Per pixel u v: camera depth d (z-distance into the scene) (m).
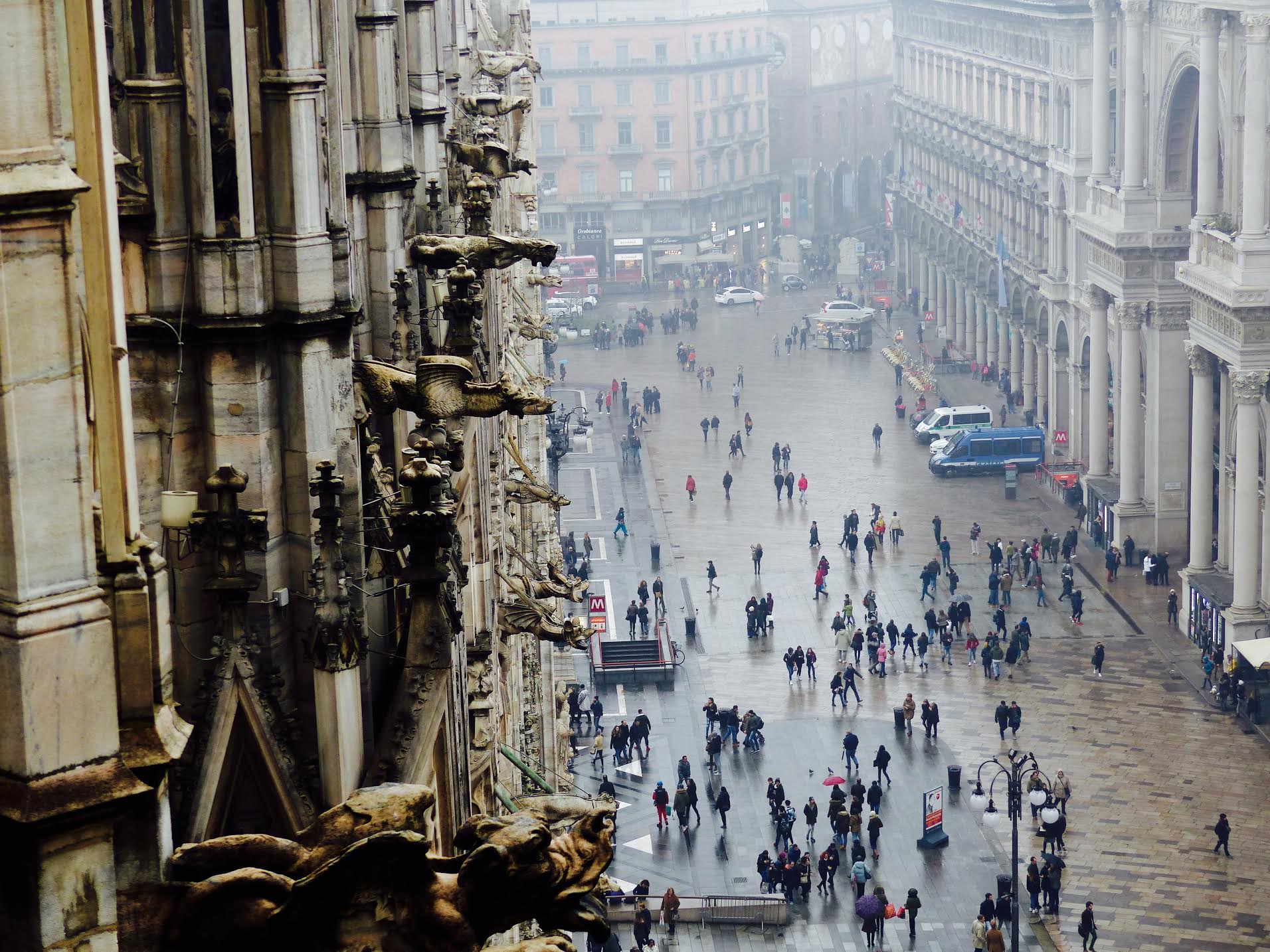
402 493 18.69
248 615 17.66
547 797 13.46
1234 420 103.31
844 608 103.50
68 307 9.18
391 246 23.06
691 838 81.62
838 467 144.38
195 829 16.52
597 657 102.88
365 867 10.08
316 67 17.62
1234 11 100.50
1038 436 139.62
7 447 9.07
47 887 9.28
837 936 72.50
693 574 120.38
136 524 10.49
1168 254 115.31
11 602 9.16
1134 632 106.19
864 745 91.44
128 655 10.18
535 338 68.69
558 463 132.12
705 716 96.50
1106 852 78.44
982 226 171.38
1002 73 162.12
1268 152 97.19
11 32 8.86
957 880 76.69
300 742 17.59
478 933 10.23
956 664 101.88
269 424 17.83
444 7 33.09
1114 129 128.75
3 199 8.88
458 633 19.78
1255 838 79.56
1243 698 92.75
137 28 17.11
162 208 17.31
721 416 162.88
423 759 18.05
